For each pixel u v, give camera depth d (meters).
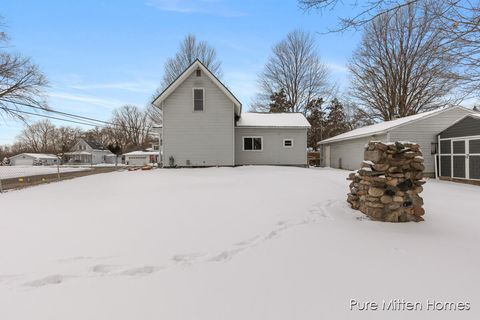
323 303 2.45
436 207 6.24
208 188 8.92
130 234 4.29
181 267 3.17
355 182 5.88
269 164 19.98
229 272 3.04
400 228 4.68
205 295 2.57
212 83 17.69
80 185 10.95
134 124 69.19
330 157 23.89
